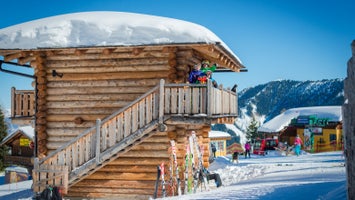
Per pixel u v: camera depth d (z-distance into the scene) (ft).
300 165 68.74
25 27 50.96
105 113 48.88
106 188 49.03
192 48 47.01
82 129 49.42
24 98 55.01
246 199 28.71
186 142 47.55
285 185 35.24
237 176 61.21
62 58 50.03
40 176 44.45
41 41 47.88
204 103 42.24
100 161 43.19
